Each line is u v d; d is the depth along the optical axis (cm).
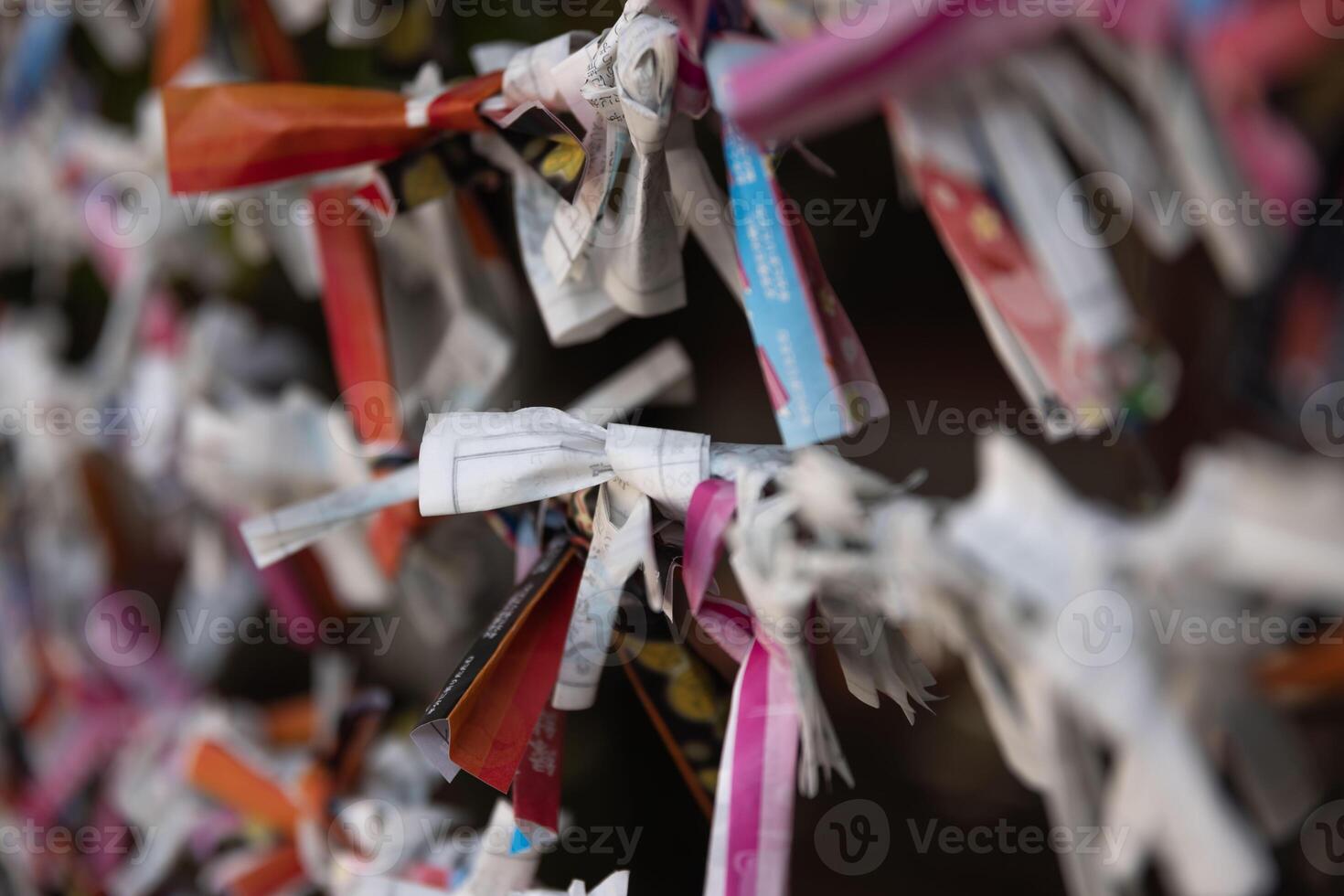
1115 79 15
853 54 15
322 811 31
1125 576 15
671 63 19
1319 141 13
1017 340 17
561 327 23
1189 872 14
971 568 16
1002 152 16
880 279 24
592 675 21
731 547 18
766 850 18
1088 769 16
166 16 34
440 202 28
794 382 19
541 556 23
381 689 35
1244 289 14
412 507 29
